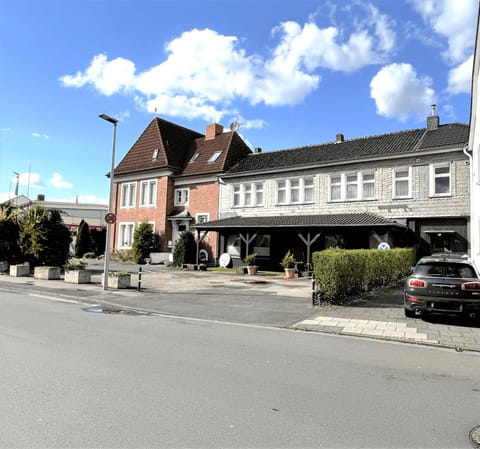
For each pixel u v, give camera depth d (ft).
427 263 32.68
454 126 73.82
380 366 20.17
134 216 112.27
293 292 49.93
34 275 64.34
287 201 85.25
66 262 76.69
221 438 11.77
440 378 18.35
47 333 25.44
